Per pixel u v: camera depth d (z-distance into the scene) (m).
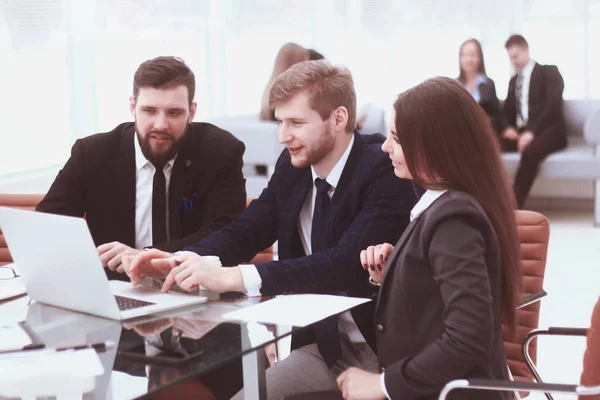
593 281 6.24
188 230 3.40
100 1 7.45
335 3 10.40
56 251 2.35
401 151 2.30
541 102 8.60
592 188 9.45
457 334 2.02
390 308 2.25
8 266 3.04
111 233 3.39
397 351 2.22
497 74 9.95
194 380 2.93
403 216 2.76
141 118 3.23
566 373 4.47
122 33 7.77
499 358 2.19
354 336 2.84
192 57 9.04
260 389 2.58
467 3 9.96
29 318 2.39
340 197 2.83
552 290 6.02
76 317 2.38
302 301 2.48
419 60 10.30
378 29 10.38
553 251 7.30
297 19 10.30
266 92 8.18
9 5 6.52
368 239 2.72
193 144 3.40
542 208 9.59
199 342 2.11
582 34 9.52
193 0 8.98
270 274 2.59
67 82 7.09
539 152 8.38
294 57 8.00
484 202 2.18
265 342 2.09
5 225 2.48
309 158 2.78
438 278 2.08
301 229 3.00
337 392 2.62
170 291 2.61
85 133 7.30
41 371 1.94
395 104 2.25
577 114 9.06
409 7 10.23
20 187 6.62
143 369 1.95
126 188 3.37
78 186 3.40
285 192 2.99
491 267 2.13
